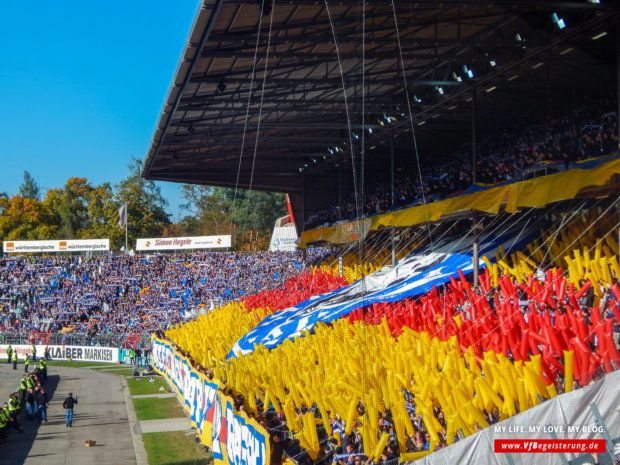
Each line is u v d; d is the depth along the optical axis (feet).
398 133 107.65
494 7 61.16
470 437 28.09
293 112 107.24
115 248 272.31
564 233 58.03
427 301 56.44
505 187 57.52
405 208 84.58
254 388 50.80
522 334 39.40
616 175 44.55
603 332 33.50
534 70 78.23
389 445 35.17
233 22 64.23
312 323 65.41
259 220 264.11
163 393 103.55
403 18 68.33
